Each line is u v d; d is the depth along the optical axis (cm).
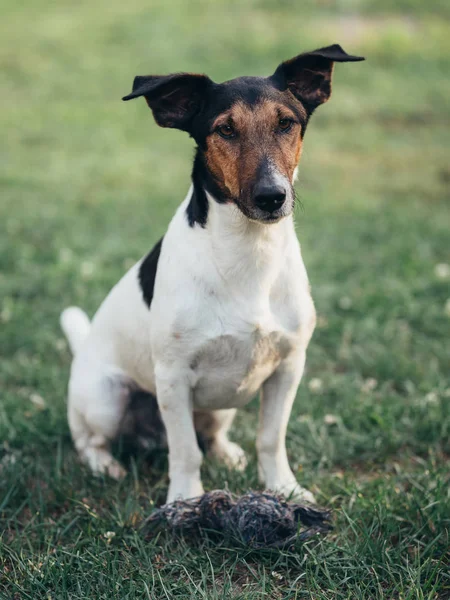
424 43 1431
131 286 362
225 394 339
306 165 966
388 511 320
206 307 315
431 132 1091
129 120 1169
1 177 915
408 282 603
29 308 560
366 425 405
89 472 366
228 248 310
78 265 641
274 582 285
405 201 846
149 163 985
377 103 1189
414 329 532
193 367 327
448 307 537
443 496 326
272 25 1536
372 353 492
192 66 1321
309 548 298
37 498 346
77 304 568
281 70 325
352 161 985
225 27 1527
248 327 315
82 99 1249
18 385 471
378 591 274
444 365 478
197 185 319
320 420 414
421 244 688
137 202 837
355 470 377
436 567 277
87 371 385
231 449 389
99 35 1531
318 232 730
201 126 315
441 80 1280
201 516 307
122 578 281
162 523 313
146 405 386
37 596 276
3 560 298
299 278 328
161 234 732
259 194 288
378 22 1555
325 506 338
